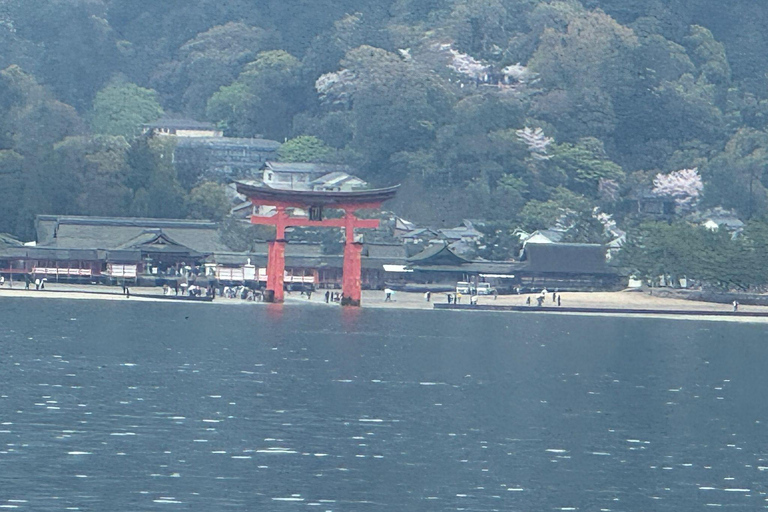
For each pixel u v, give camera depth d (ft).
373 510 641.81
